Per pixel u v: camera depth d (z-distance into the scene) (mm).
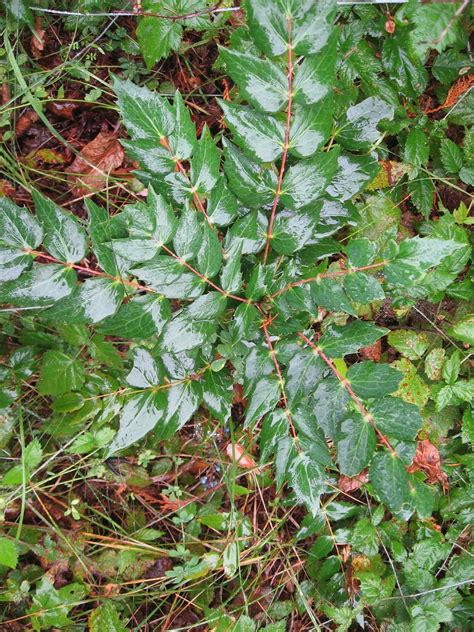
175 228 526
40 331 771
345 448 594
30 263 532
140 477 815
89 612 776
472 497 796
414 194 809
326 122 531
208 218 588
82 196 847
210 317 580
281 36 488
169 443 829
